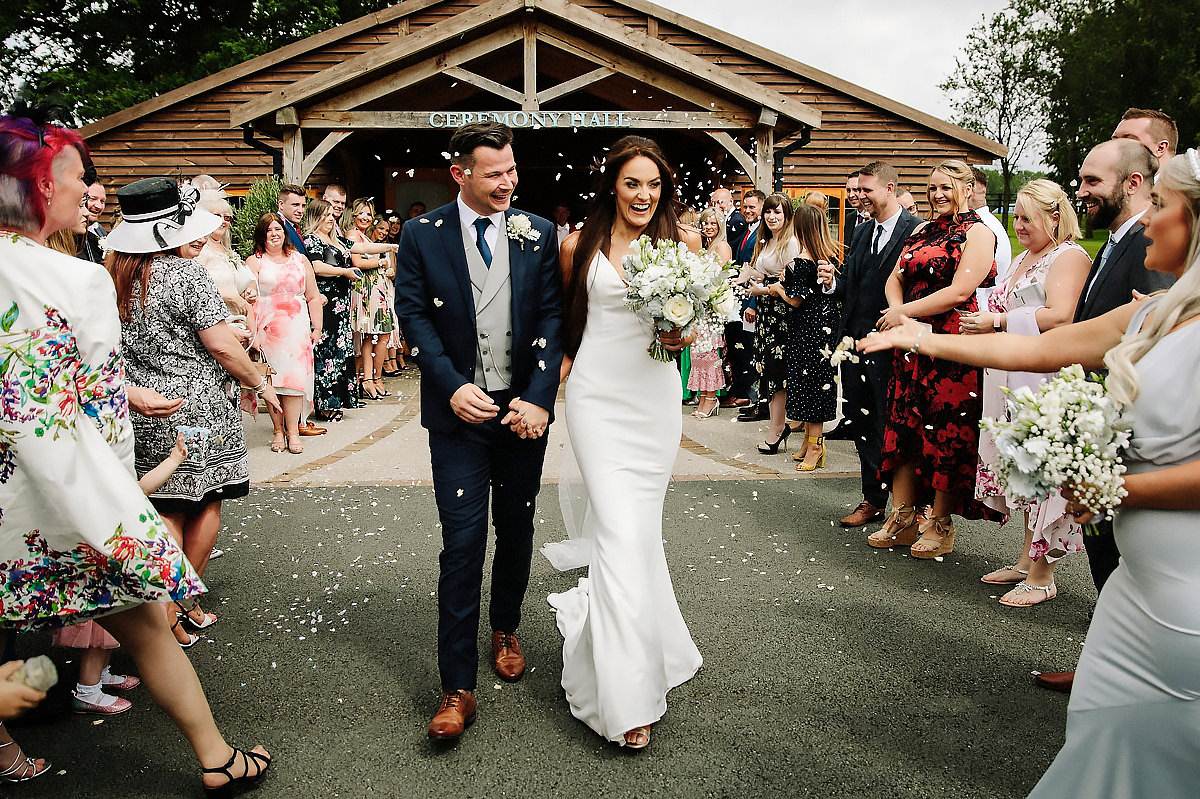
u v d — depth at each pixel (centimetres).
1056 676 328
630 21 1455
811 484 630
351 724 304
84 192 236
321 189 1548
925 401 461
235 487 369
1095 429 195
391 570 455
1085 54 3072
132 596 226
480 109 1577
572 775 273
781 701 318
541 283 316
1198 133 2866
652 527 308
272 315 697
